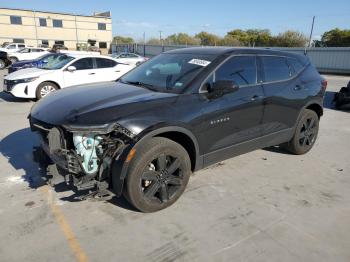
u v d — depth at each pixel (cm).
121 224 320
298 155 529
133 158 308
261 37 5669
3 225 314
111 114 305
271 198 380
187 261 272
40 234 302
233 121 390
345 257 280
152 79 406
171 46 4072
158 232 309
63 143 308
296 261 274
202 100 356
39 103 375
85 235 302
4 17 5569
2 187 388
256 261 273
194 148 357
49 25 6050
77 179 309
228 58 396
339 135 666
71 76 996
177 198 356
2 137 580
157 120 318
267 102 432
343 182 431
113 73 1080
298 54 523
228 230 315
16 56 2478
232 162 487
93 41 6625
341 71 2519
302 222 331
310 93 504
